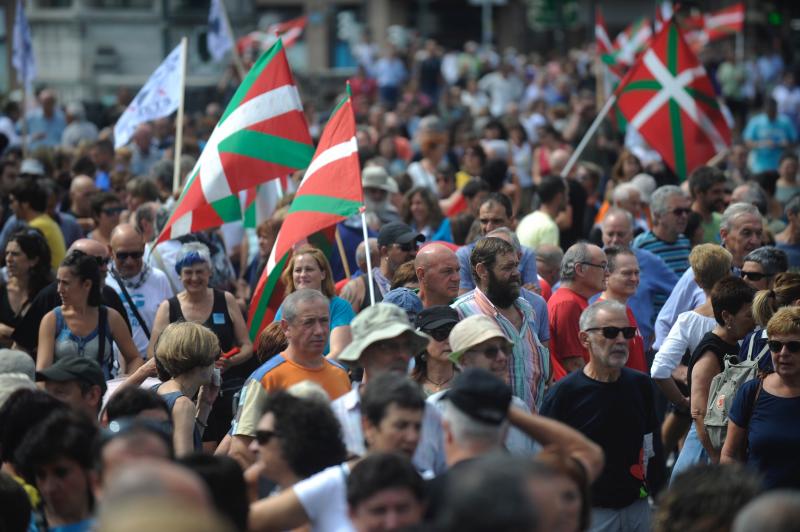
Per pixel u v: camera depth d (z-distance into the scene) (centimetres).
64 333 2717
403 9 15250
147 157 5453
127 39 8556
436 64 11394
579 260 2759
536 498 1210
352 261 3688
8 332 3062
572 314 2742
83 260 2691
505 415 1633
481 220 3247
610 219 3353
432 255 2506
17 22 5300
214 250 3519
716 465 1611
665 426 2922
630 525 2233
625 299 2822
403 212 4034
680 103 4262
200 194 3059
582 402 2216
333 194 2808
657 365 2719
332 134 2853
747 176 5922
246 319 3491
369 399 1691
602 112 4328
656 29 6350
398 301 2481
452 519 1191
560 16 13388
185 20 8512
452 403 1628
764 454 2183
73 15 8481
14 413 1842
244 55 7444
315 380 2241
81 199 4203
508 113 8044
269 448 1702
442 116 9500
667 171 4834
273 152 3097
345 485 1619
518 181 5319
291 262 2862
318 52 14562
